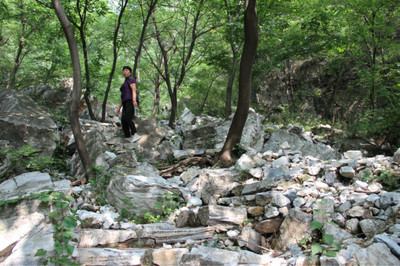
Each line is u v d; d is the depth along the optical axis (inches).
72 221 112.0
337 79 541.3
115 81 657.0
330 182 170.4
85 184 201.9
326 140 329.1
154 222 159.0
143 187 168.2
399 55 408.5
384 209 133.9
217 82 578.6
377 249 102.7
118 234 134.6
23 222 123.0
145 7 395.2
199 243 137.2
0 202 124.9
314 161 199.8
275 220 142.4
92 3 308.7
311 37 341.7
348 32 362.9
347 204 142.8
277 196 151.2
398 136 312.5
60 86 416.2
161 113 658.2
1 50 511.2
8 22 436.1
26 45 473.4
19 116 227.1
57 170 232.4
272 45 371.9
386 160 184.1
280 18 362.0
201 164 237.9
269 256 123.8
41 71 427.5
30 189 171.2
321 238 125.7
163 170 223.6
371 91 363.3
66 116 305.6
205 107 562.3
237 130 234.2
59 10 206.7
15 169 208.5
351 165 180.4
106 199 177.6
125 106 262.8
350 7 363.3
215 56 393.1
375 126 317.1
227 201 168.7
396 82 330.0
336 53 466.3
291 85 593.9
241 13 326.3
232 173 192.9
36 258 113.3
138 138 268.8
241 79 230.8
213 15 389.7
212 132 266.2
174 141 284.8
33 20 418.9
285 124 482.6
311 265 104.7
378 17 370.9
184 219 153.9
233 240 137.3
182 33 506.0
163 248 131.9
